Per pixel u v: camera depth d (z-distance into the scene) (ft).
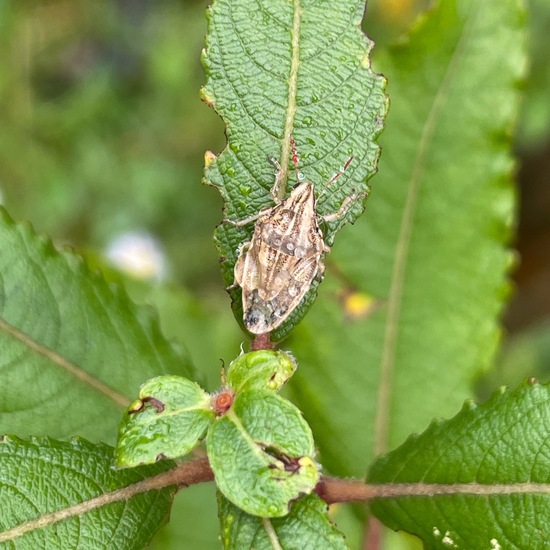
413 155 0.23
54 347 0.19
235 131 0.18
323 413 0.23
